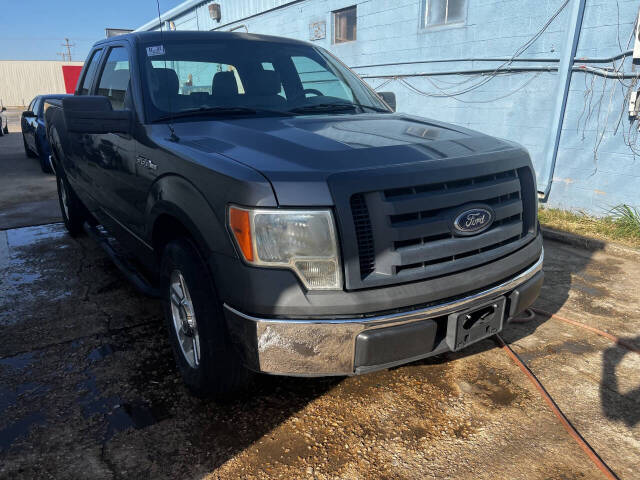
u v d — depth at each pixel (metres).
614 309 3.75
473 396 2.66
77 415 2.47
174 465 2.15
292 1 10.29
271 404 2.59
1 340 3.21
